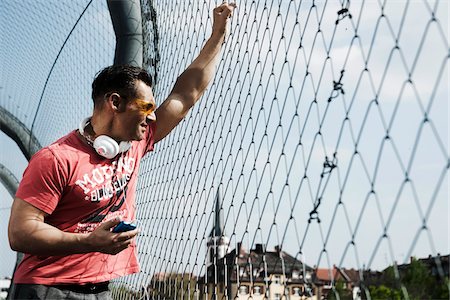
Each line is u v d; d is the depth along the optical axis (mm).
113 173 2541
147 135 2844
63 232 2273
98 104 2520
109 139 2461
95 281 2580
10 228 2316
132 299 4672
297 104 2252
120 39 4969
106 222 2244
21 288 2512
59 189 2373
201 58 3094
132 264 2785
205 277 3150
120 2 4887
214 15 3139
